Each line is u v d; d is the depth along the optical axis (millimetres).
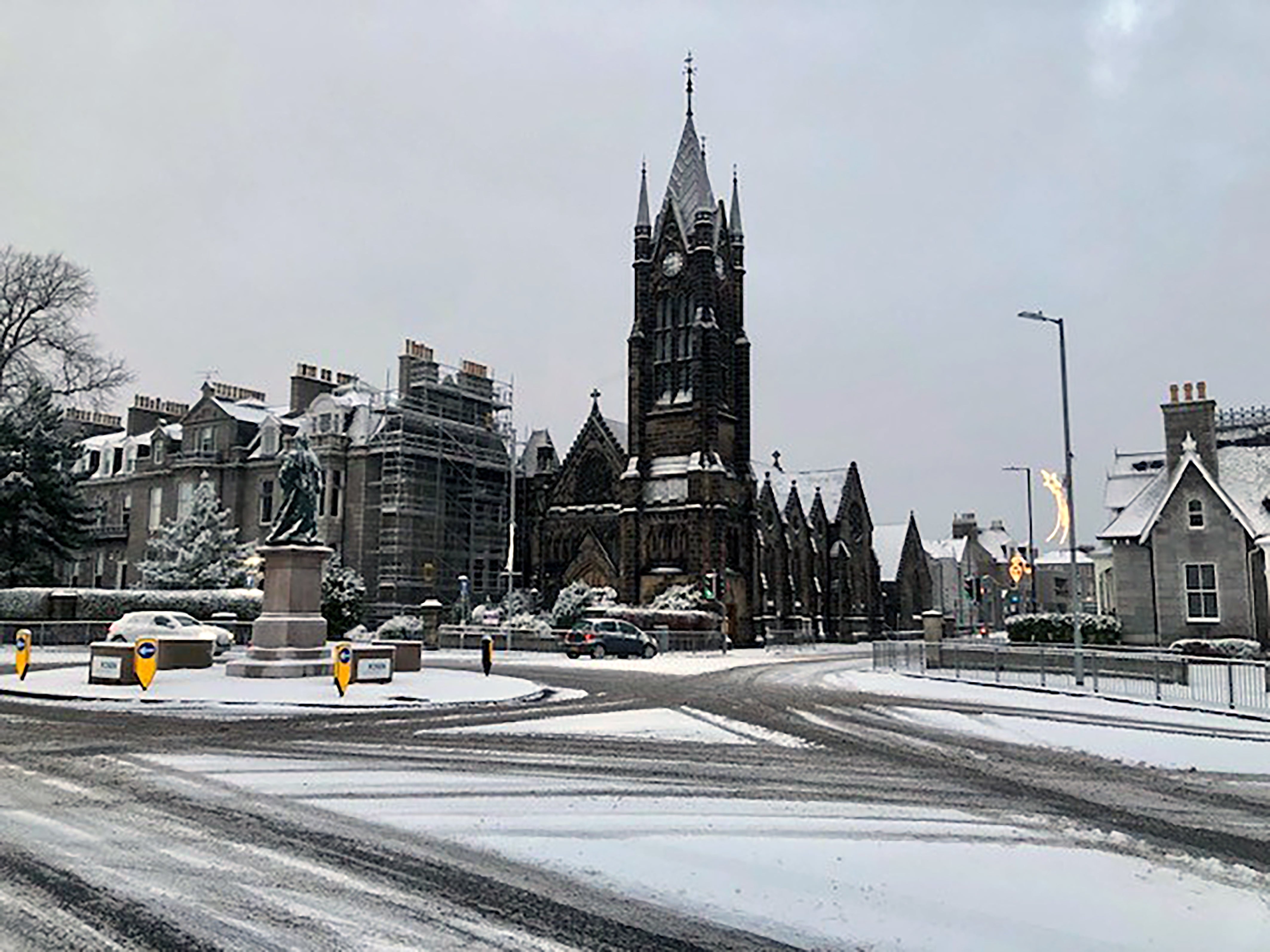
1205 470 41938
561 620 56688
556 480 72562
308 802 11297
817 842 9867
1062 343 31375
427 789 12125
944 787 13219
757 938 7121
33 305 52438
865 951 6906
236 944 6688
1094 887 8539
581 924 7305
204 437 68250
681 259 71125
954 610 110438
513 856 9086
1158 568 42188
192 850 9062
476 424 70812
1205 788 13641
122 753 14484
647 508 67500
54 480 54906
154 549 58938
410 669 30703
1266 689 24375
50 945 6602
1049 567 120500
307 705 21078
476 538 67688
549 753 15289
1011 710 23797
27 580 53906
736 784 12992
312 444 64000
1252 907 8078
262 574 53781
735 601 68312
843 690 29203
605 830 10188
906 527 103875
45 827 9859
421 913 7438
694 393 68812
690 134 74062
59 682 25078
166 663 28797
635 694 26578
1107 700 26547
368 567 62469
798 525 82188
